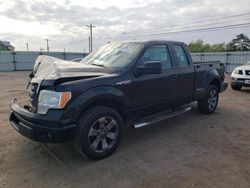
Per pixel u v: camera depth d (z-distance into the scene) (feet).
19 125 10.78
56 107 9.70
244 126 16.37
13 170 10.15
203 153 11.94
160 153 11.93
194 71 16.78
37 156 11.45
